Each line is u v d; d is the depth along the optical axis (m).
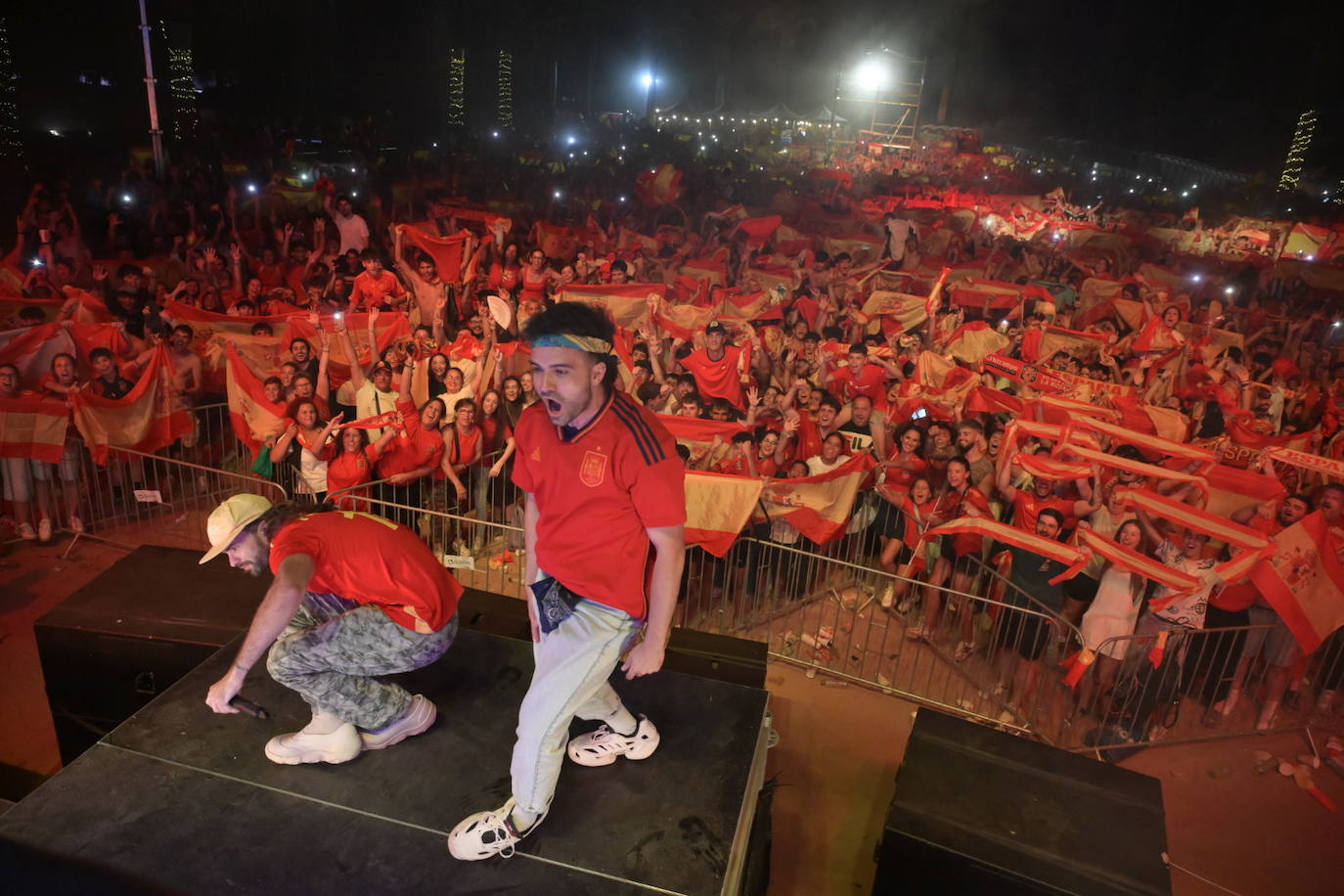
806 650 9.18
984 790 5.43
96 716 6.39
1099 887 4.80
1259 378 13.71
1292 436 10.70
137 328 12.31
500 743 4.05
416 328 14.17
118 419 9.92
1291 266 19.28
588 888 3.34
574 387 2.92
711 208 25.98
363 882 3.31
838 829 6.93
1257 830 7.26
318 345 11.83
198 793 3.66
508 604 6.98
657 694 4.41
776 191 31.02
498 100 56.31
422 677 4.45
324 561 3.65
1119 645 8.08
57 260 13.52
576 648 3.18
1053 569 8.52
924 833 5.07
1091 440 9.39
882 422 11.05
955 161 45.78
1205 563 8.11
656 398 10.89
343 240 17.00
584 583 3.17
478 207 21.98
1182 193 42.00
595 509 3.07
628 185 30.00
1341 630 9.79
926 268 19.47
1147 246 23.41
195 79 39.56
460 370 10.99
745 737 4.16
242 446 12.11
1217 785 7.76
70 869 3.33
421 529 10.12
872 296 15.47
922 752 5.71
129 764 3.79
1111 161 57.22
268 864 3.37
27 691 7.68
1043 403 10.61
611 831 3.59
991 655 8.80
